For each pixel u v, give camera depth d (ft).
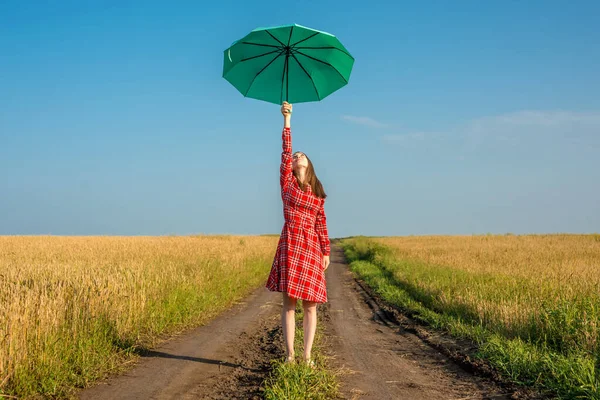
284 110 17.39
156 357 19.40
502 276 39.75
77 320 19.51
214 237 128.77
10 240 86.12
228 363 18.75
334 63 17.39
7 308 18.26
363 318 32.22
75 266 35.24
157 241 87.45
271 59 17.30
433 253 79.82
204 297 33.47
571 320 20.70
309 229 16.43
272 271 16.60
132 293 25.96
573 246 96.22
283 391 13.65
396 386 15.96
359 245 119.24
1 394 13.43
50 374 15.17
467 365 18.78
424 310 32.50
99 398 14.21
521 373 17.01
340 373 17.33
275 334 24.61
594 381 14.87
